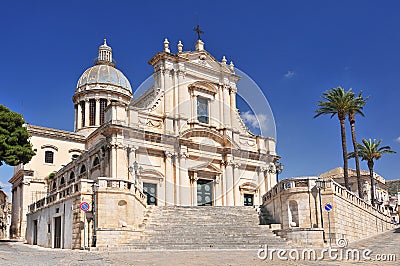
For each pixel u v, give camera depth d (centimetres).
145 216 3116
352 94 4528
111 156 3869
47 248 3022
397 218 7675
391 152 5703
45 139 5584
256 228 2941
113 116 3969
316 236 2583
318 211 2784
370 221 3769
